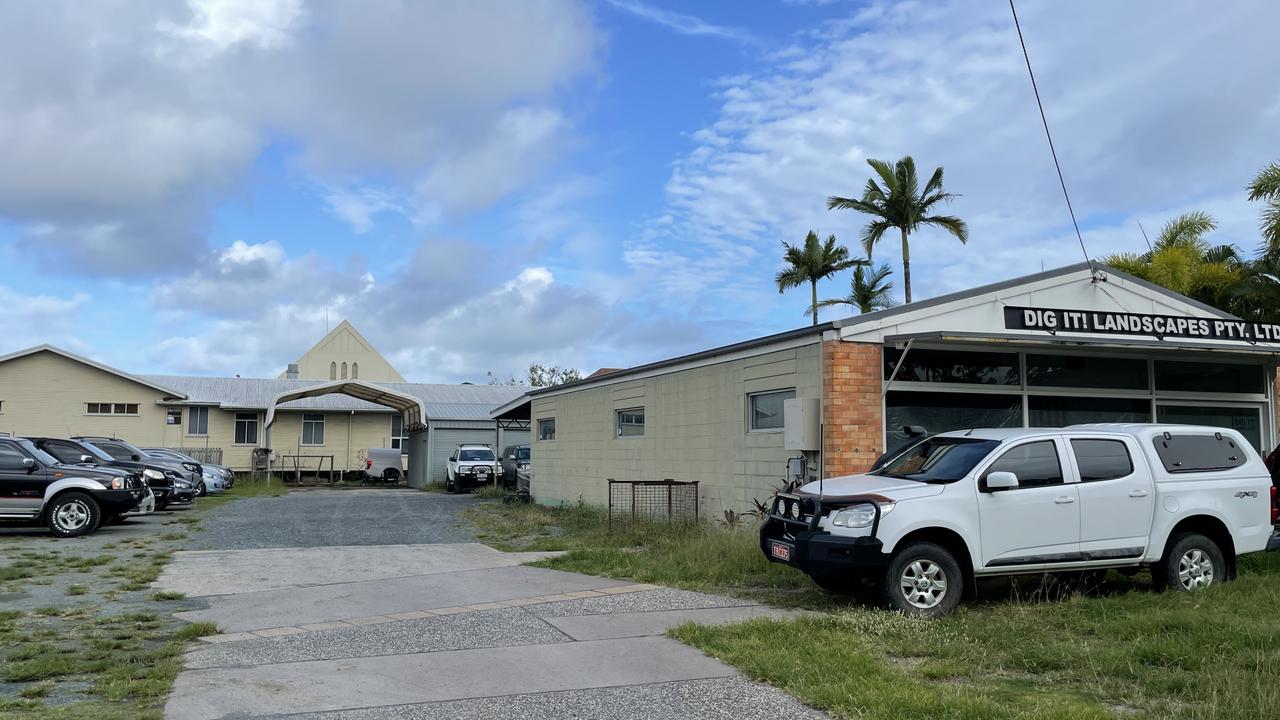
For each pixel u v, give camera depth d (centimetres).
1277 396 1599
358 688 626
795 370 1410
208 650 745
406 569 1224
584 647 742
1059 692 600
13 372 3888
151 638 795
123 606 952
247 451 4341
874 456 1316
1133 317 1420
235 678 653
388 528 1803
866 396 1324
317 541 1573
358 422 4600
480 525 1864
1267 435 1592
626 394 2042
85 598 998
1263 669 620
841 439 1302
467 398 4925
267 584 1102
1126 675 638
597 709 574
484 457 3534
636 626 823
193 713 568
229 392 4403
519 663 692
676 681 636
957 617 829
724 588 1030
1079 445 926
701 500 1695
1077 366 1471
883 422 1329
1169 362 1535
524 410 3141
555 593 1015
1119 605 865
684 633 770
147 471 2158
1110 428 962
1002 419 1405
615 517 1884
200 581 1124
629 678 646
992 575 878
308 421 4528
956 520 859
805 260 4012
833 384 1309
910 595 845
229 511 2241
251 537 1634
